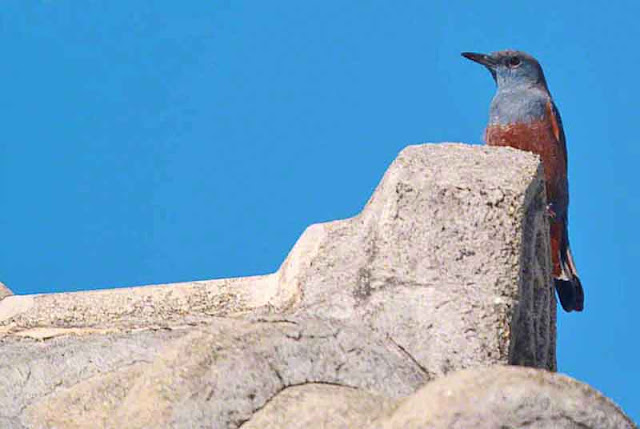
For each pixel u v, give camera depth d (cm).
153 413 833
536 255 1063
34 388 954
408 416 763
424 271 998
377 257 1013
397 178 1030
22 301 1127
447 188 1013
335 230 1054
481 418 749
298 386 855
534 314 1060
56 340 1004
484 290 986
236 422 831
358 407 830
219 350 859
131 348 971
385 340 983
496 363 966
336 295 1011
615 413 768
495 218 1002
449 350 973
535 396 753
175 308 1092
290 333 880
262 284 1091
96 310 1104
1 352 991
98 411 927
